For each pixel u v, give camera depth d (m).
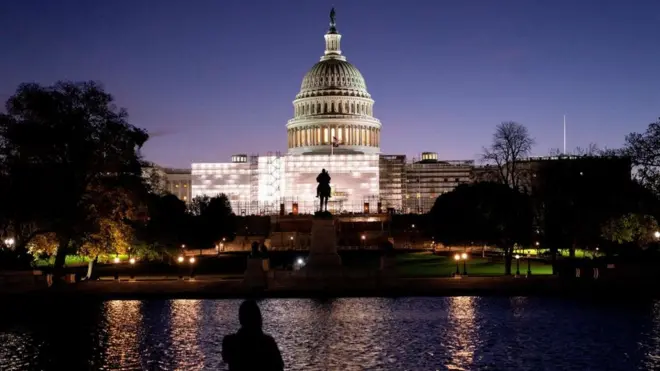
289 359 46.56
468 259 125.69
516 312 66.38
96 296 80.38
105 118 87.94
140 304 75.38
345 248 175.00
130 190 90.25
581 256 122.19
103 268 108.62
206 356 47.41
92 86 88.06
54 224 84.25
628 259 94.31
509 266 97.56
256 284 84.56
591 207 114.44
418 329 57.53
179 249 131.25
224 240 175.50
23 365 44.72
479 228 112.06
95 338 54.09
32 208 82.00
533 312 66.19
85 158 84.69
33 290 81.88
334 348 50.03
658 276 84.81
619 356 46.47
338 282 85.25
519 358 46.31
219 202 161.38
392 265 87.81
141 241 112.06
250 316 21.58
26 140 81.44
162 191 133.12
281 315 66.31
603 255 115.12
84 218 84.31
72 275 84.69
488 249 151.62
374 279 85.56
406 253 153.38
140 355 47.72
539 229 129.62
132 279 89.06
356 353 48.31
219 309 71.00
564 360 45.59
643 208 104.38
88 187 89.50
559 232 115.44
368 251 161.00
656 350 48.12
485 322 60.72
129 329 58.22
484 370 43.28
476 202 118.00
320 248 92.25
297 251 166.75
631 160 104.50
